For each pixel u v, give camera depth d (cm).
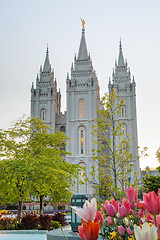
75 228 1191
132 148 7075
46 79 8125
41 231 1739
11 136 2359
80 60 7925
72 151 7175
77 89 7688
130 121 7262
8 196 1967
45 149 2411
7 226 1919
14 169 1861
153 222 246
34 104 7906
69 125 7438
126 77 7712
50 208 5028
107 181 1148
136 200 325
